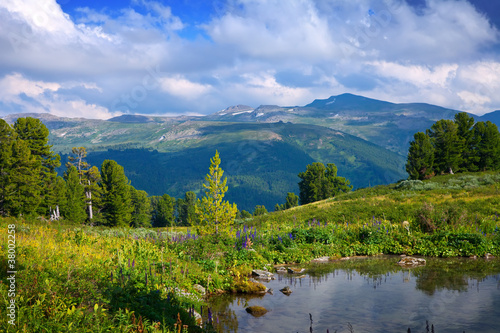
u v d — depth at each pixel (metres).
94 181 74.56
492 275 12.39
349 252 18.66
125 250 14.15
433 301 9.81
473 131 72.19
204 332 7.78
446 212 22.70
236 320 9.12
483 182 47.12
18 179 48.06
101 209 75.75
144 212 97.38
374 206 33.31
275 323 8.80
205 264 14.49
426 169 64.44
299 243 20.39
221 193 24.22
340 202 43.00
